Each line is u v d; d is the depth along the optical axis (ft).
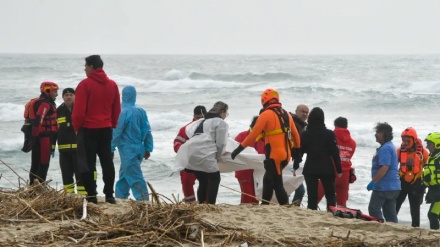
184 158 53.47
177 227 35.76
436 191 55.98
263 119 50.44
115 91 46.65
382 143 57.00
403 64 395.14
